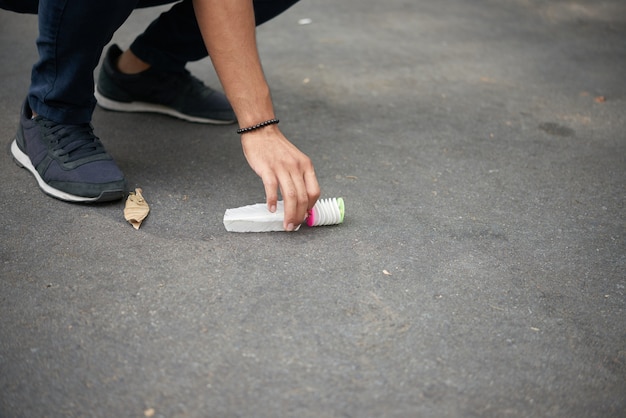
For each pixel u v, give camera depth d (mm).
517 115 2137
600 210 1690
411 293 1394
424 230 1569
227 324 1303
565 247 1552
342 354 1261
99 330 1281
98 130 1889
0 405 1155
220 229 1532
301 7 3029
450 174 1794
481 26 2926
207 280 1393
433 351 1278
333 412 1169
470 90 2285
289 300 1358
